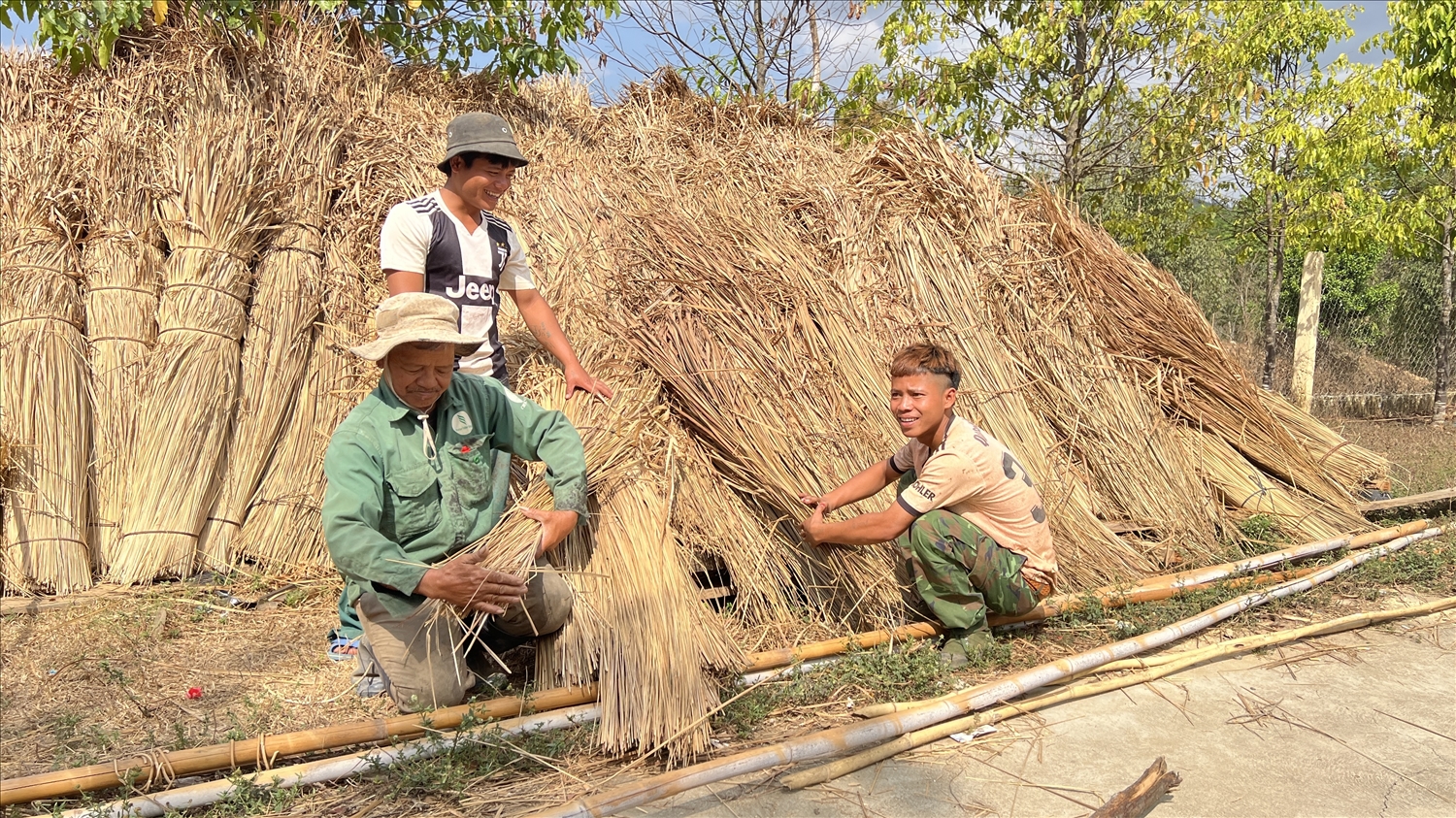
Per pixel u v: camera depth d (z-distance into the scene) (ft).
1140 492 15.67
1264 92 32.40
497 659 9.21
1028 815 8.45
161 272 13.73
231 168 13.69
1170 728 10.20
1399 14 32.24
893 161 18.04
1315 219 33.78
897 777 9.04
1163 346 17.51
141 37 14.78
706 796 8.55
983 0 31.09
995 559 11.30
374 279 14.90
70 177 13.78
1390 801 8.79
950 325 15.37
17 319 12.71
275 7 16.42
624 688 9.06
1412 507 18.86
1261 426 17.51
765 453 12.04
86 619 11.54
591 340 12.83
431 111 17.22
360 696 9.99
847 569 11.93
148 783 8.04
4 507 12.37
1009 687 10.39
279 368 13.76
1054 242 18.26
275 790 8.19
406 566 8.65
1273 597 13.69
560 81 20.34
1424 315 37.78
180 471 12.88
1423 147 32.68
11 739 9.07
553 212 15.47
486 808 8.18
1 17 14.46
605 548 9.93
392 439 8.93
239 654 11.05
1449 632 13.10
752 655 10.77
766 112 20.62
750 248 14.53
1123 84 30.81
